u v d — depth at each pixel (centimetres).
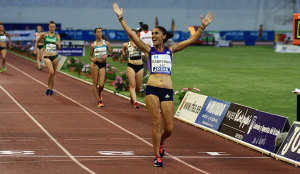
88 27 9900
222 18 9756
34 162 1065
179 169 1058
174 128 1614
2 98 2184
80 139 1363
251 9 9494
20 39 6838
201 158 1189
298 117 1297
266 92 2581
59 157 1127
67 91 2528
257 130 1350
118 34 8475
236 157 1220
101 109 1962
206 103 1675
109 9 9912
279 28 9544
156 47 1102
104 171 1008
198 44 8212
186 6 9950
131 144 1321
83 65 3509
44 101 2131
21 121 1634
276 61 4875
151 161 1122
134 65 1945
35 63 4475
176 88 2711
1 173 955
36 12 9756
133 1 9850
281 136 1238
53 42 2311
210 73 3600
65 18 9838
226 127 1503
